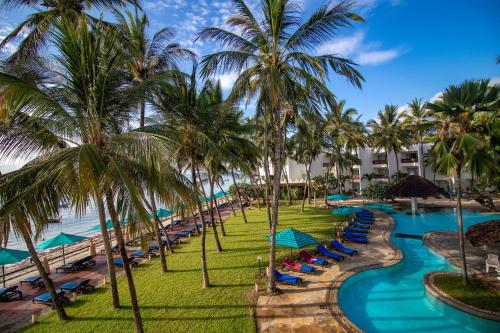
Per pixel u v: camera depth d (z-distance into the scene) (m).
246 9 10.12
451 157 9.70
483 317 8.31
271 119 11.70
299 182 44.75
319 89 9.64
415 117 33.19
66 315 9.58
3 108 5.88
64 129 6.80
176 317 9.04
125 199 6.78
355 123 32.50
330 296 9.98
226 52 10.09
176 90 9.62
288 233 12.80
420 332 8.34
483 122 9.66
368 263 13.34
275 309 9.23
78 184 5.46
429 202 32.81
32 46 10.80
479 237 10.29
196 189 8.28
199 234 22.19
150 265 15.04
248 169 9.69
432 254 15.23
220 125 13.20
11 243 28.38
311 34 9.86
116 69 7.30
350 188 47.88
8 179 5.75
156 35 13.23
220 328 8.26
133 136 6.59
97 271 15.12
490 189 31.66
